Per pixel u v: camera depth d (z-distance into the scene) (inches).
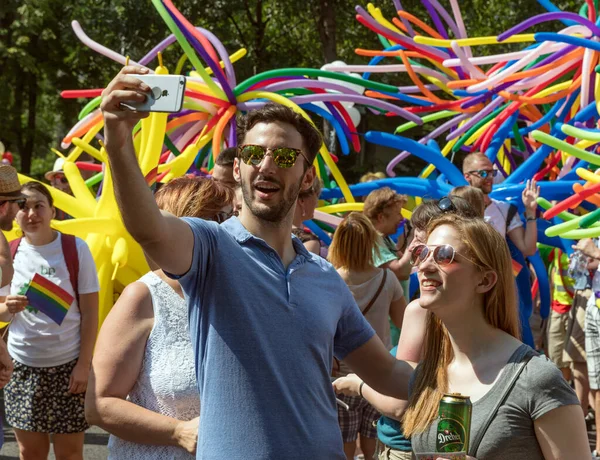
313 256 98.8
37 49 765.3
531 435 87.1
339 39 794.2
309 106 343.9
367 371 105.7
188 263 85.9
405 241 227.6
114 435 95.8
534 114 366.9
